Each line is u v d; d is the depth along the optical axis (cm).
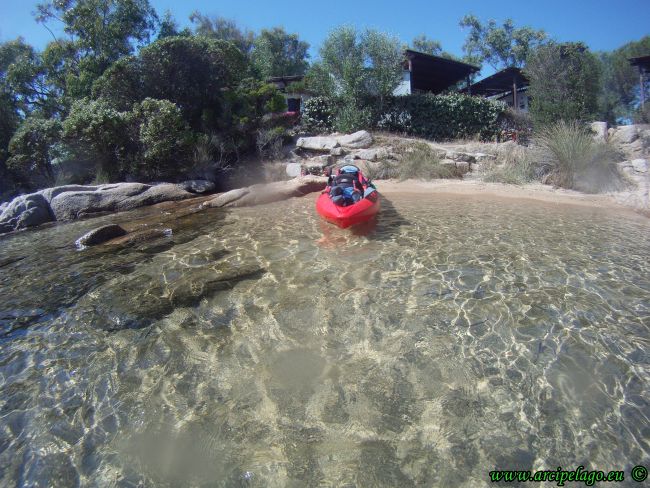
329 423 330
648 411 332
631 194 1113
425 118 1986
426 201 1120
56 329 484
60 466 298
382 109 1969
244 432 324
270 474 287
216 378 387
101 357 425
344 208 820
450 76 2531
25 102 2027
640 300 504
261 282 585
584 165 1219
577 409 336
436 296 525
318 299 529
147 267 663
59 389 378
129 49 2091
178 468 294
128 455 306
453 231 805
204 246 760
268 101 1742
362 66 1905
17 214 1130
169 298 548
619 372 377
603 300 505
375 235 788
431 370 388
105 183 1416
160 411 348
